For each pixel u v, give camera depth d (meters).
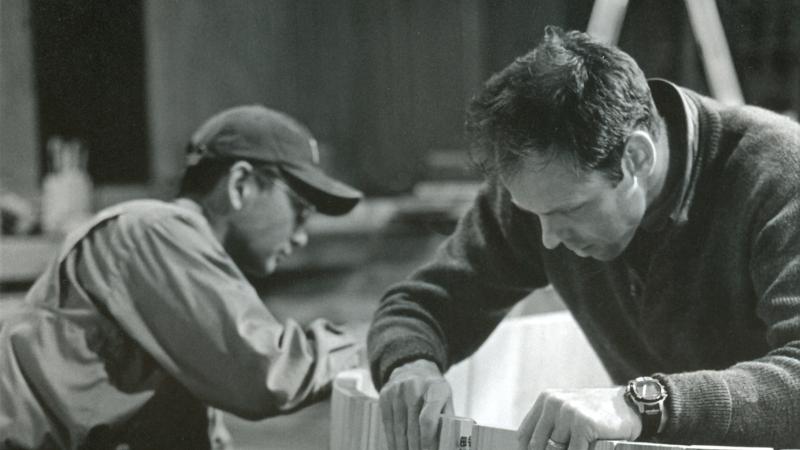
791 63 5.36
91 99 6.12
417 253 6.52
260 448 3.32
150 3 6.72
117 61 6.39
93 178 6.22
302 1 8.67
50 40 5.71
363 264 6.29
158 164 6.76
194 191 1.72
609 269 1.36
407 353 1.30
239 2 7.84
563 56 1.09
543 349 1.78
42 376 1.52
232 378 1.53
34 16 5.50
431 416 1.10
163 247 1.56
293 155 1.73
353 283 5.84
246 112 1.75
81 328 1.56
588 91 1.06
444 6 8.59
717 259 1.24
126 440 1.56
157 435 1.59
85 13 6.00
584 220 1.13
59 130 5.96
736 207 1.20
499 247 1.48
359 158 9.04
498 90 1.11
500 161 1.09
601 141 1.06
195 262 1.56
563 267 1.43
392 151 8.96
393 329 1.37
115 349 1.56
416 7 8.74
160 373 1.59
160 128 6.80
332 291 5.70
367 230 6.97
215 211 1.71
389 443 1.16
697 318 1.30
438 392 1.13
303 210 1.76
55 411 1.52
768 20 5.32
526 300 2.12
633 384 1.00
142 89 6.71
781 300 1.10
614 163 1.08
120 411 1.54
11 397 1.51
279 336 1.56
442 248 1.55
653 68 4.71
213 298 1.54
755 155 1.20
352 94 8.99
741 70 5.41
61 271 1.60
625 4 2.20
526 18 8.09
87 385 1.54
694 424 0.98
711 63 2.29
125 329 1.54
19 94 5.22
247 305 1.56
